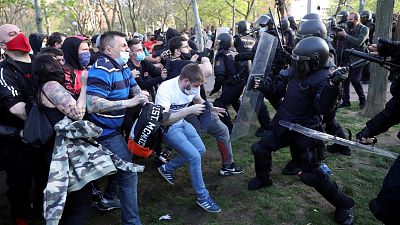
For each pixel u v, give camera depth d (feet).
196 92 11.31
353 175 13.30
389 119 8.36
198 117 12.76
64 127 7.61
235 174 13.75
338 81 8.59
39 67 7.84
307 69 9.73
